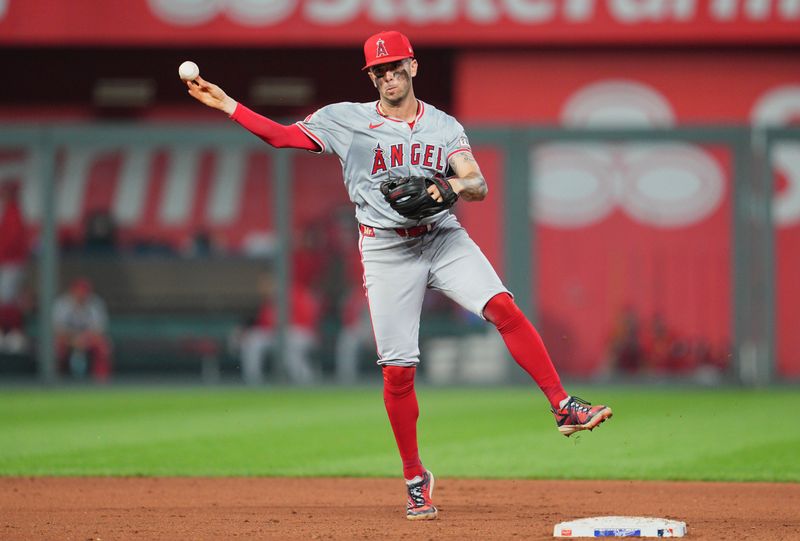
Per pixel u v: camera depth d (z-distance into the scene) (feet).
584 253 190.70
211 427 122.01
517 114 195.93
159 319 191.93
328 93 213.46
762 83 196.03
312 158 200.95
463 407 141.49
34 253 198.59
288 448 105.91
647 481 86.74
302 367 188.34
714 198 189.98
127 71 209.15
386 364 67.05
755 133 172.55
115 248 193.98
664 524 61.26
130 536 61.98
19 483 85.66
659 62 196.13
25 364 190.49
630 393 164.45
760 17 188.34
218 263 191.93
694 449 104.06
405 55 64.34
